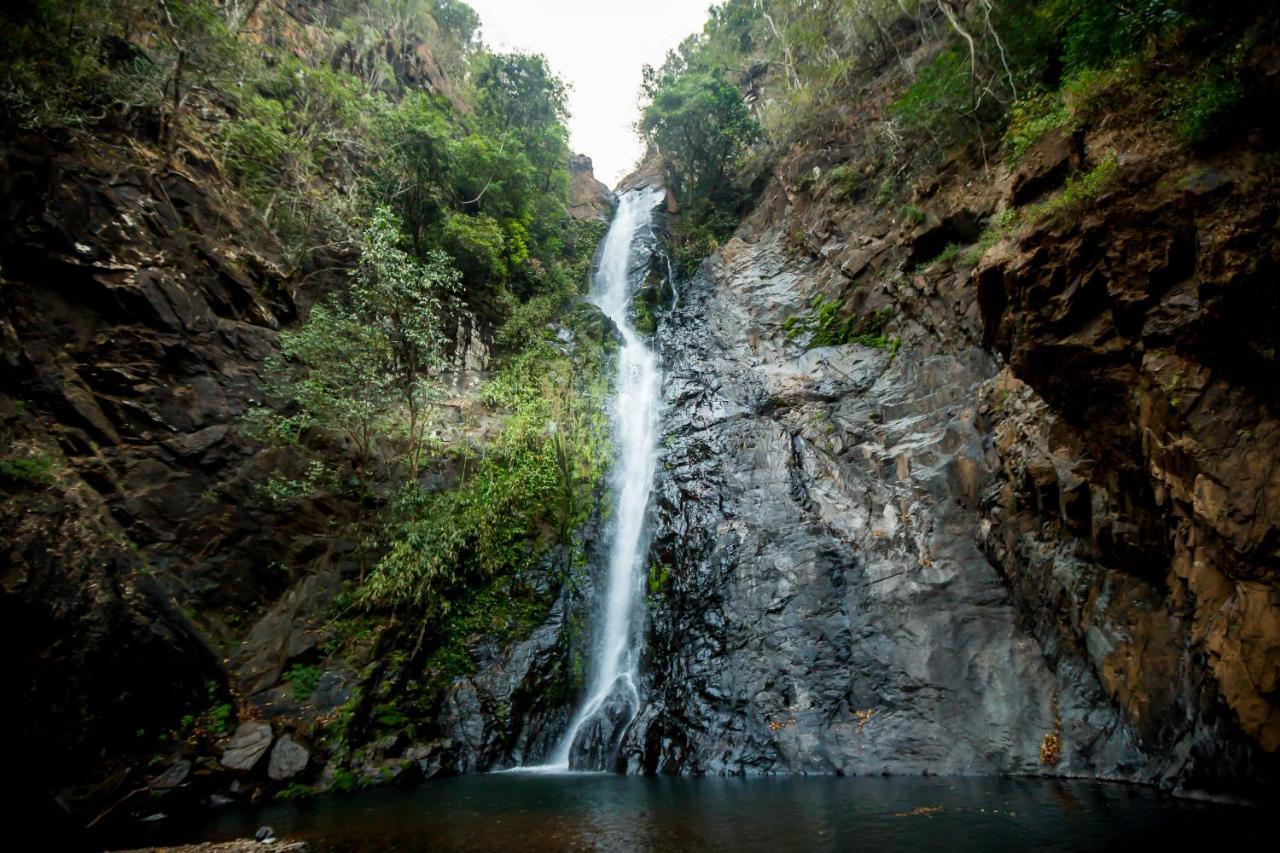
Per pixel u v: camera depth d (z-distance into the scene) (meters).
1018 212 12.03
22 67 12.98
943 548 13.58
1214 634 7.61
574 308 27.72
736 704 12.80
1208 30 8.48
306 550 14.66
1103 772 9.48
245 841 7.86
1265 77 7.24
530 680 14.82
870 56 29.91
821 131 29.73
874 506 15.12
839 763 11.25
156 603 11.61
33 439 11.41
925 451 15.26
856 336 20.27
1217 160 7.76
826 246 24.31
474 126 31.19
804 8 32.66
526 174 28.23
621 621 16.86
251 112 19.64
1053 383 10.05
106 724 10.29
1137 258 8.36
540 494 18.12
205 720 11.52
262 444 14.69
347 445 16.17
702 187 37.62
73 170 13.37
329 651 13.50
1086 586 10.58
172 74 17.12
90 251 13.13
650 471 20.14
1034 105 14.38
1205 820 7.01
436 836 7.88
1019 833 6.83
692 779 11.48
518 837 7.70
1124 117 9.61
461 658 14.90
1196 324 7.59
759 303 25.25
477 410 20.03
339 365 14.81
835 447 16.97
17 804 8.88
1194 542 8.13
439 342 16.47
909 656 12.28
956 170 19.33
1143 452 8.59
